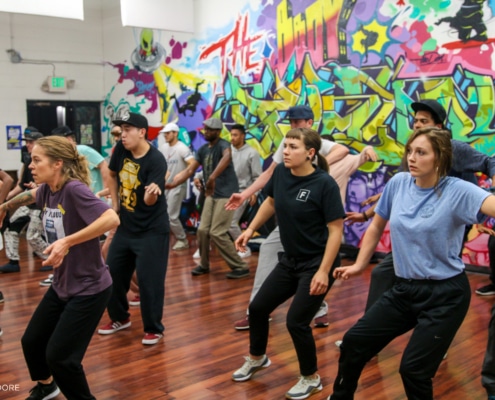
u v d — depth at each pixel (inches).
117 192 171.6
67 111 410.6
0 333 174.9
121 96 408.2
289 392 129.9
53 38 398.6
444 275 98.0
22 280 245.1
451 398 130.3
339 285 228.8
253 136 325.1
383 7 262.7
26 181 256.4
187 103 361.7
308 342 128.0
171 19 329.1
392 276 143.6
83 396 113.0
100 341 169.0
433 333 96.0
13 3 261.4
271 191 136.8
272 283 133.5
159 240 165.9
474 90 238.1
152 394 133.6
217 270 260.1
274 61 309.4
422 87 253.4
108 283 114.9
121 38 402.9
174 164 309.7
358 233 282.0
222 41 335.9
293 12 297.3
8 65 382.6
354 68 275.7
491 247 208.2
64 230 112.1
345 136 282.7
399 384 137.6
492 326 124.1
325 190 125.0
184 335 174.2
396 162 265.0
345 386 106.3
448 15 242.2
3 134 383.9
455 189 96.2
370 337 102.4
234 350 161.6
